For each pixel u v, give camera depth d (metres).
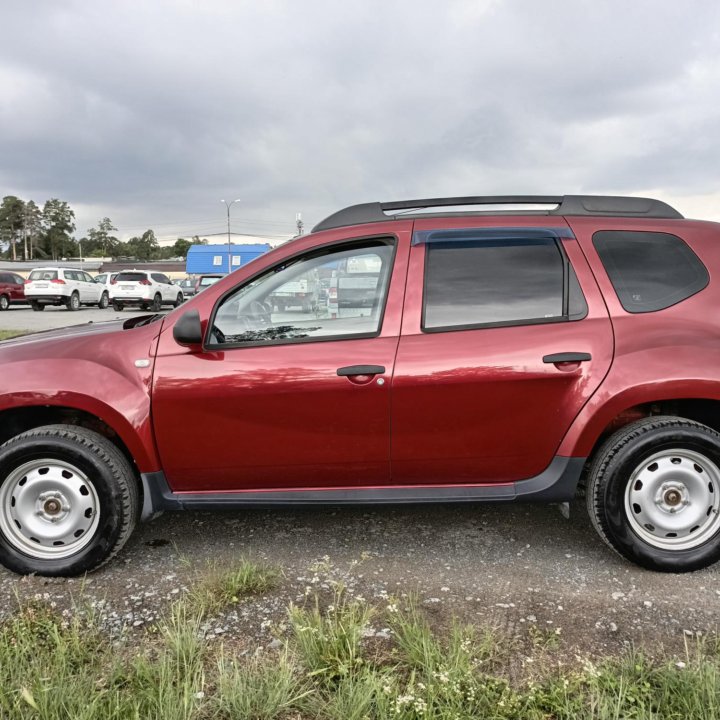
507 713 1.92
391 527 3.50
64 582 2.88
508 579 2.89
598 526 2.94
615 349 2.86
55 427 2.91
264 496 3.00
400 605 2.64
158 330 3.01
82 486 2.91
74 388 2.85
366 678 2.04
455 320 2.93
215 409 2.88
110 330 3.23
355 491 3.00
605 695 1.99
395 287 2.96
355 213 3.18
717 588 2.79
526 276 2.99
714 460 2.84
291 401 2.87
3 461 2.83
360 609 2.60
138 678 2.09
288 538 3.36
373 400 2.86
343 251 3.03
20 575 2.94
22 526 2.91
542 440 2.90
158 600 2.72
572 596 2.73
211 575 2.90
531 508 3.78
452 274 2.98
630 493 2.89
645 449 2.83
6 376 2.89
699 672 2.05
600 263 2.99
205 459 2.93
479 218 3.10
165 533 3.45
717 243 3.07
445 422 2.88
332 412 2.87
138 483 3.12
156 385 2.88
